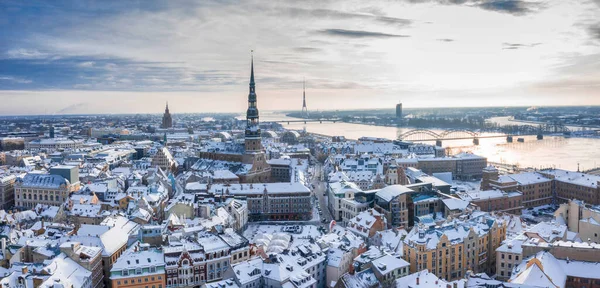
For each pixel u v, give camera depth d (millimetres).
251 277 186750
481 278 177125
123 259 193000
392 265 199125
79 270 188500
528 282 171000
